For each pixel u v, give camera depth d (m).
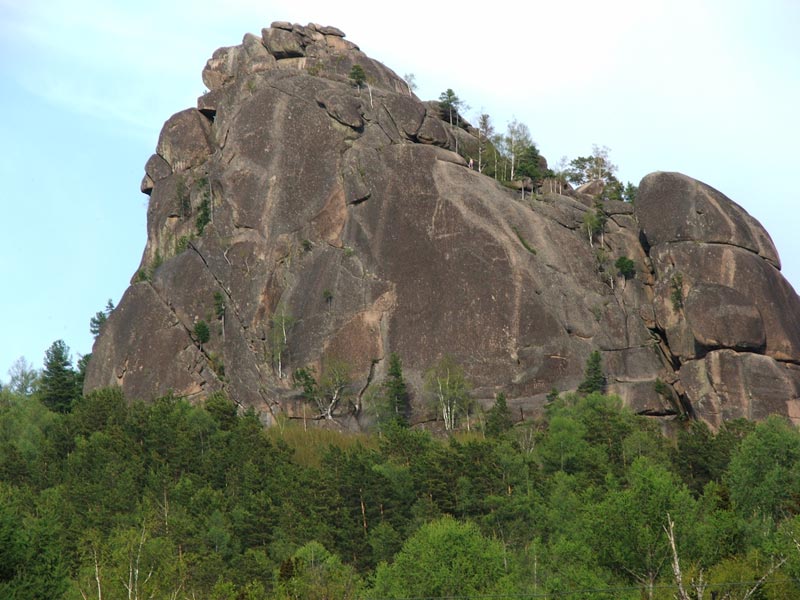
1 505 64.50
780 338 138.62
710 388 135.75
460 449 116.19
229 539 99.19
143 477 115.19
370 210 151.62
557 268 147.12
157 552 87.62
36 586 61.72
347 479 107.94
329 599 74.75
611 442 121.06
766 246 146.25
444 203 150.88
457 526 82.81
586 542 75.06
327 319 145.25
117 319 149.62
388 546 98.44
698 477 115.19
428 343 142.25
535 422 132.38
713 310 138.00
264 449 121.00
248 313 148.00
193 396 141.50
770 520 79.31
